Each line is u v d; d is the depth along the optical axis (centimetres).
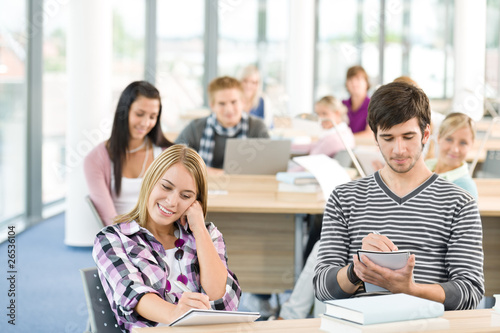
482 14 870
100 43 541
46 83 668
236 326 173
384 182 215
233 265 349
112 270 192
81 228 554
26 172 644
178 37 1020
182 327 170
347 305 169
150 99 334
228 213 347
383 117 203
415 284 192
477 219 206
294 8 961
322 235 220
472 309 199
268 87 1038
